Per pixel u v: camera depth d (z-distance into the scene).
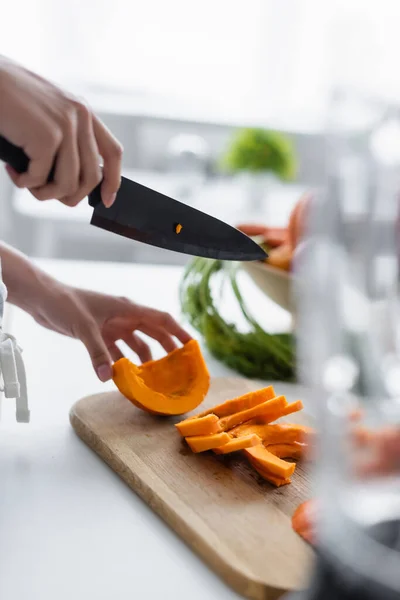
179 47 2.78
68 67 2.71
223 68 2.84
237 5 2.77
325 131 0.48
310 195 1.01
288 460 0.77
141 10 2.70
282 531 0.60
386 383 0.46
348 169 0.46
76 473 0.73
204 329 1.10
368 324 0.46
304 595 0.46
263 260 1.04
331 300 0.47
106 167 0.70
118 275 1.49
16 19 2.59
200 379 0.88
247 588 0.54
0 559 0.57
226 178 2.63
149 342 1.20
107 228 0.86
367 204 0.46
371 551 0.41
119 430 0.81
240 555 0.56
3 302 0.79
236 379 1.00
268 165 2.41
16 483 0.70
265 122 2.80
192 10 2.75
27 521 0.63
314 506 0.61
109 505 0.67
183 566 0.58
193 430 0.77
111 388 0.97
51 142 0.61
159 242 0.90
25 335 1.15
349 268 0.46
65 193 0.66
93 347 0.88
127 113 2.63
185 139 2.68
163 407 0.84
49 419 0.86
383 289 0.46
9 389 0.75
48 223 2.51
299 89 2.90
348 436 0.45
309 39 2.83
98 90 2.75
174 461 0.74
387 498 0.44
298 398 0.97
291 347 1.03
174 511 0.63
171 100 2.81
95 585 0.55
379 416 0.46
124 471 0.72
